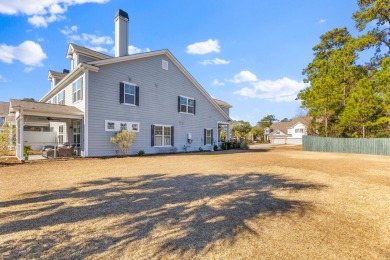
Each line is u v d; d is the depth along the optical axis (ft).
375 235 10.71
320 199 16.37
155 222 11.67
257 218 12.44
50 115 38.17
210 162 36.32
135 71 50.06
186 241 9.61
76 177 23.26
